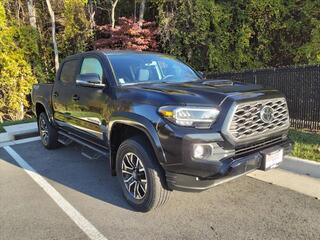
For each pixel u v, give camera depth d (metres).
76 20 17.95
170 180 3.73
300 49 12.80
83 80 4.82
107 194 4.83
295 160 5.27
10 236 3.82
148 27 16.67
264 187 4.78
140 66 5.04
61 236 3.78
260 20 13.52
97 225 3.98
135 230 3.83
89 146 5.41
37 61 17.36
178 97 3.75
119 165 4.44
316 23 12.42
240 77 8.87
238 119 3.65
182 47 14.83
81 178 5.50
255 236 3.61
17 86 16.27
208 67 14.56
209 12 14.02
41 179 5.52
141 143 4.02
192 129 3.55
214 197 4.54
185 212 4.18
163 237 3.67
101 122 4.78
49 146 7.10
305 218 3.92
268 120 3.93
